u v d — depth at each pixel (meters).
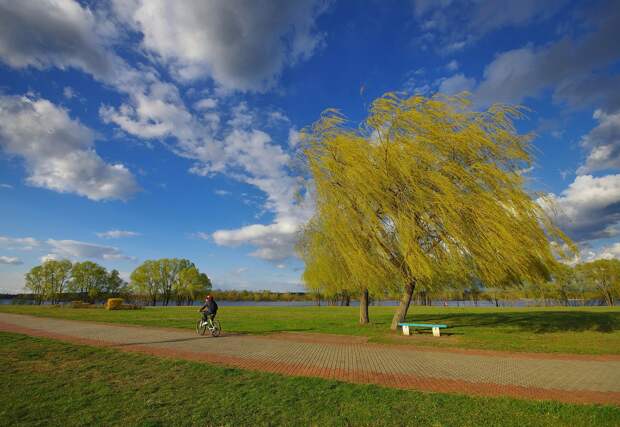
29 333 16.27
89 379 8.52
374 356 11.56
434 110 16.14
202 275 81.06
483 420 5.91
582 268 63.47
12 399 6.97
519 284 17.69
